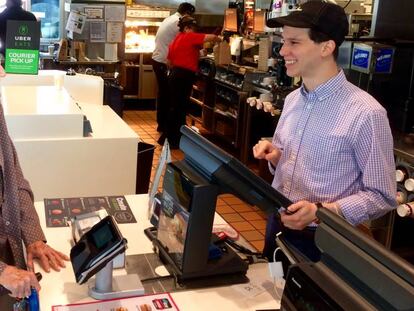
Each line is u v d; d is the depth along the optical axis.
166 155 2.23
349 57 3.67
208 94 6.88
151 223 2.14
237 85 6.03
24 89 3.86
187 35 6.34
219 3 7.72
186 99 6.51
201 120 7.19
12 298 1.93
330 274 1.13
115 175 3.47
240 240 2.12
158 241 1.93
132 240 2.06
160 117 7.18
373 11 4.24
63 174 3.33
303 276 1.17
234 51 6.30
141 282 1.75
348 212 1.79
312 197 1.97
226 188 1.67
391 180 1.87
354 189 1.93
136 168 3.56
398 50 3.56
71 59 6.88
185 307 1.63
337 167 1.92
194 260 1.72
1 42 5.32
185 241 1.70
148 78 8.50
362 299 1.02
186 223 1.69
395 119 3.65
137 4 8.62
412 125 3.61
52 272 1.79
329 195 1.94
